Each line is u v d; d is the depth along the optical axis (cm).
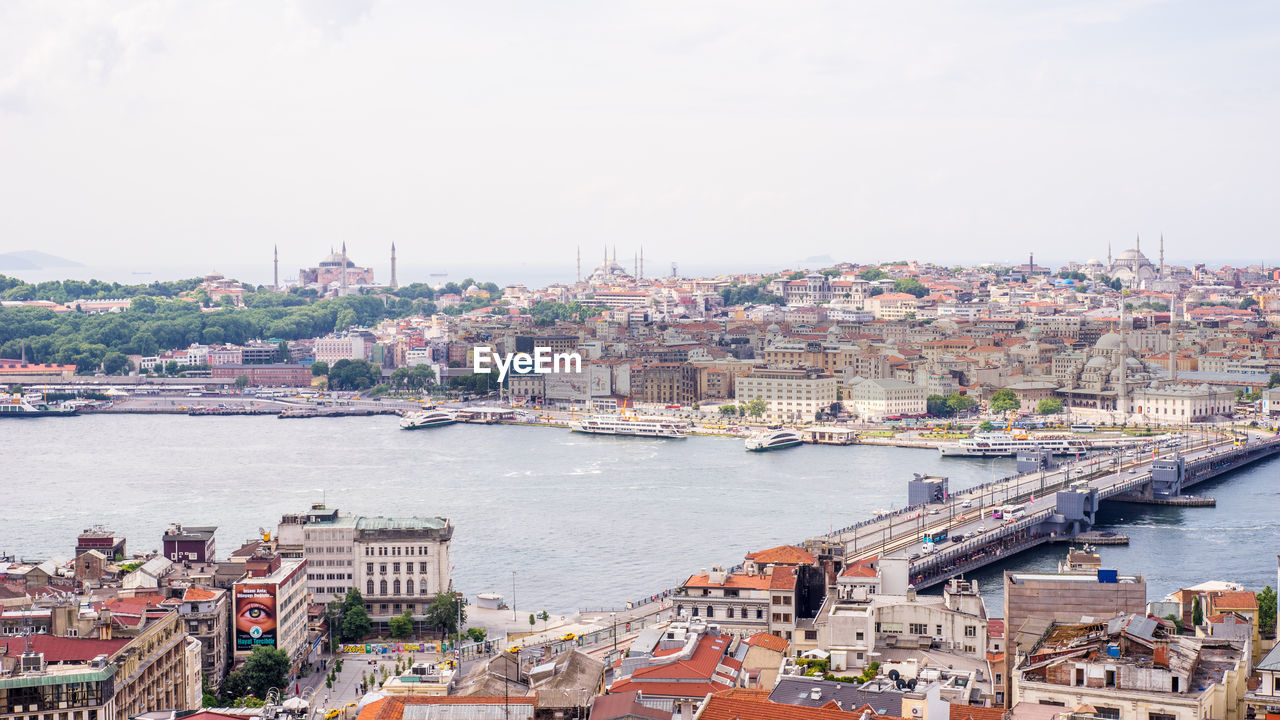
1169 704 19288
